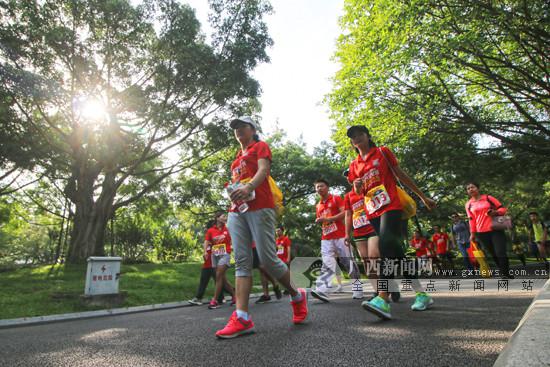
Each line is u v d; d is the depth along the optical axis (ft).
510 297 12.98
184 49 50.37
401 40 34.19
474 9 29.76
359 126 11.18
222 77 50.62
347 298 18.24
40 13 46.44
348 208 16.35
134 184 75.51
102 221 58.03
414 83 40.14
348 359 6.02
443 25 31.58
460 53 34.01
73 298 22.09
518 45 35.53
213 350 7.27
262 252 9.23
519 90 38.42
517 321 8.46
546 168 45.68
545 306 6.13
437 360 5.67
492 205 19.57
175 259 81.41
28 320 16.58
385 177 10.75
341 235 19.67
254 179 9.03
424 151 46.16
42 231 117.29
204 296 26.91
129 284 30.25
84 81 51.03
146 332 10.55
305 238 89.40
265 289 21.94
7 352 8.80
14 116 47.14
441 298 14.30
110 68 51.88
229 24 54.03
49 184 81.97
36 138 50.85
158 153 58.49
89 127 57.72
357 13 40.29
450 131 42.24
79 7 47.80
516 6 29.17
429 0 32.60
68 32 46.06
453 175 51.90
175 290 28.43
